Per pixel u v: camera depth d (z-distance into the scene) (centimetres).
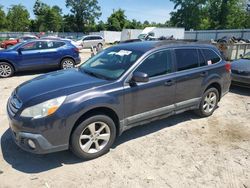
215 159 402
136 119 430
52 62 1124
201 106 546
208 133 493
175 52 485
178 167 379
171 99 475
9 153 407
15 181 342
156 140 459
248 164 390
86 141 386
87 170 368
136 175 358
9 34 5950
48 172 362
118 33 5606
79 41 3062
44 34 6531
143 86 425
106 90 386
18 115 352
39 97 355
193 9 6788
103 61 474
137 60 429
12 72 1045
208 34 4391
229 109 635
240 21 6359
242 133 496
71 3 8419
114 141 452
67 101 355
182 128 512
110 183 341
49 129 344
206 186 339
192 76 501
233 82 817
